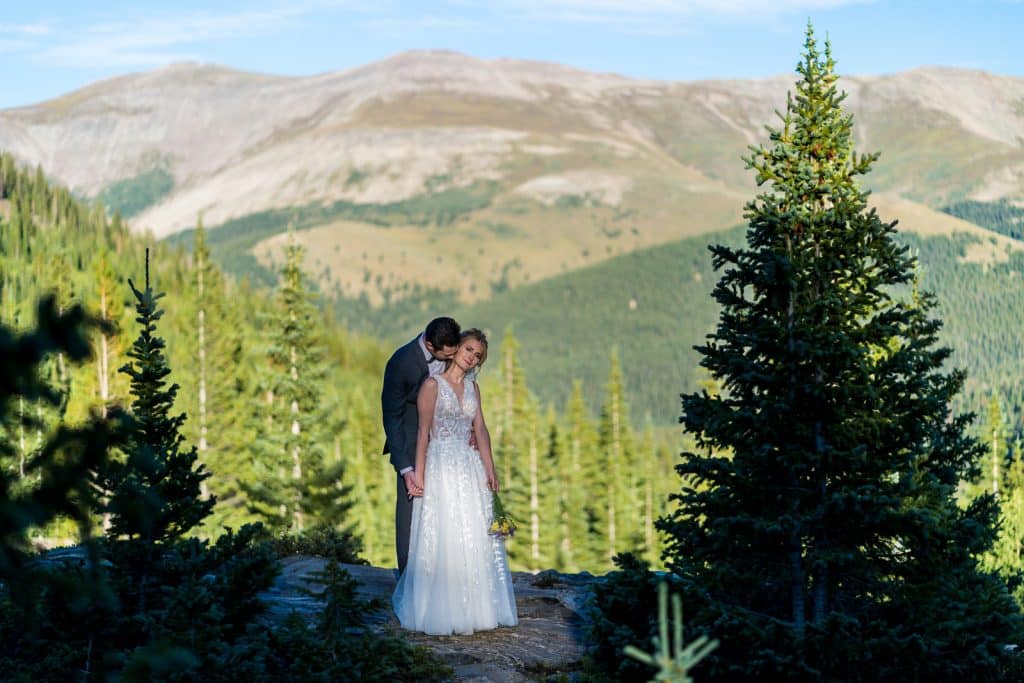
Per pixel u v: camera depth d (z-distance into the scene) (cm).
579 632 901
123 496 261
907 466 761
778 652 659
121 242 17100
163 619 647
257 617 836
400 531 950
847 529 739
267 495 4188
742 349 764
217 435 6225
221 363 6512
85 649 681
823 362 727
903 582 759
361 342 18838
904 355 763
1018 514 1998
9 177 16962
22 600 252
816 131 780
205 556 840
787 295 752
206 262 6719
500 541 929
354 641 707
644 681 686
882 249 763
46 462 248
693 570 761
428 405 897
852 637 664
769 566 777
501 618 909
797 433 739
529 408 7919
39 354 214
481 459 922
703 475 783
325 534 1462
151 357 852
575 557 6969
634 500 7200
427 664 743
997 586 731
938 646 674
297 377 4328
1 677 639
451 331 893
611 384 7375
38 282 8512
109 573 784
